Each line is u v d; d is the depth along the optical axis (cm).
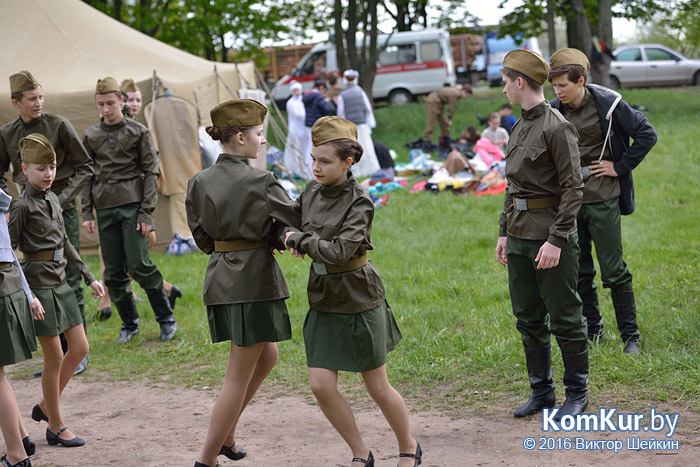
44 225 423
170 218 993
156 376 554
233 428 377
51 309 415
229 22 2042
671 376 442
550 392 421
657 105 1931
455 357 520
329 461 382
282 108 2394
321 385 336
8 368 603
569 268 393
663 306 579
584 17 1734
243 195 341
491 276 720
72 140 560
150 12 1930
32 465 395
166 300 635
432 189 1170
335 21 1931
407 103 2430
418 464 349
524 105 393
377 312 340
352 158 328
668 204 995
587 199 489
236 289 343
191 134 995
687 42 3816
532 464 357
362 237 325
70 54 1020
